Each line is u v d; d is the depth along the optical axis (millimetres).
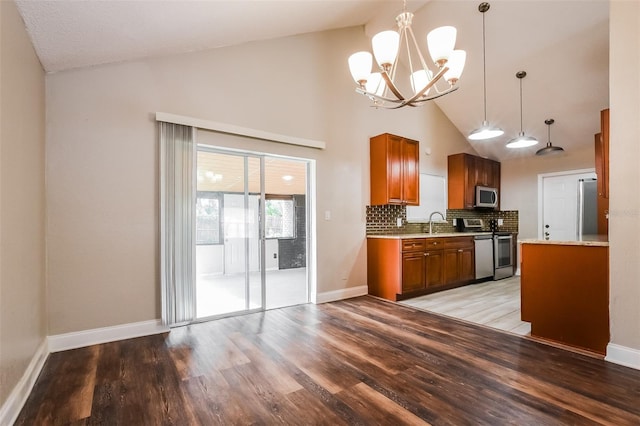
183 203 3000
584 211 5359
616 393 1829
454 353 2414
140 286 2828
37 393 1874
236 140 3357
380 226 4652
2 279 1570
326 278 4047
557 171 5594
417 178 4691
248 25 2912
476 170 5750
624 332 2207
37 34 1992
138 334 2799
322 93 4035
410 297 4242
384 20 4129
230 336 2787
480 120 5496
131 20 2100
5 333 1599
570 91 4379
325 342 2645
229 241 3477
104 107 2689
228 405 1748
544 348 2502
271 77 3611
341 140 4211
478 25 3896
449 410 1686
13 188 1744
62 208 2508
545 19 3594
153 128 2906
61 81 2523
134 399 1809
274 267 3904
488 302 3973
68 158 2539
